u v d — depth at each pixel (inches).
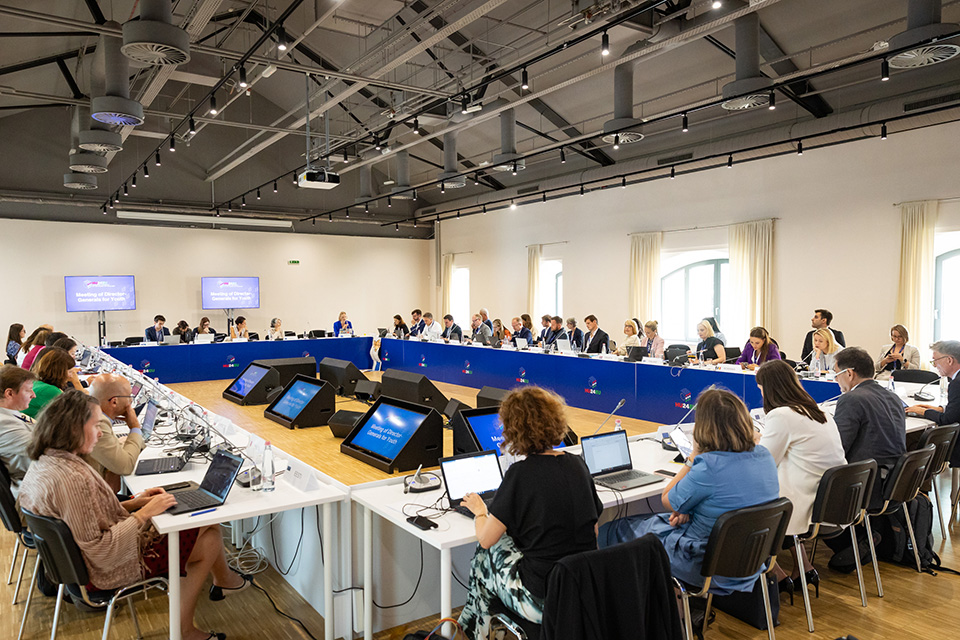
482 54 323.0
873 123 275.3
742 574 88.2
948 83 264.8
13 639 107.6
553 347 318.3
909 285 291.1
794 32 267.9
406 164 429.7
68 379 151.6
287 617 114.5
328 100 306.5
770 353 237.1
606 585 65.1
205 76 261.7
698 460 91.7
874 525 136.8
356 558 108.3
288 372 229.0
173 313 499.8
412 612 113.0
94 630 110.0
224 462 104.5
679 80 318.0
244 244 527.5
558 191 469.4
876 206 303.9
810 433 110.2
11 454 111.1
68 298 455.5
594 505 78.3
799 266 335.3
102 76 224.5
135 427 131.1
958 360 161.9
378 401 148.8
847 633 107.5
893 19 244.2
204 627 110.5
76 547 86.0
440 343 366.0
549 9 276.7
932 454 125.3
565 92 354.9
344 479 121.3
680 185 391.5
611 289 437.7
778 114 328.5
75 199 449.1
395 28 297.4
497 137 438.6
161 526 88.4
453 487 99.0
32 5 231.0
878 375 230.7
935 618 112.8
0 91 277.1
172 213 481.1
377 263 592.1
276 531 134.4
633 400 254.7
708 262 400.2
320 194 559.5
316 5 235.3
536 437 77.6
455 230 581.0
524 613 74.9
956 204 277.1
